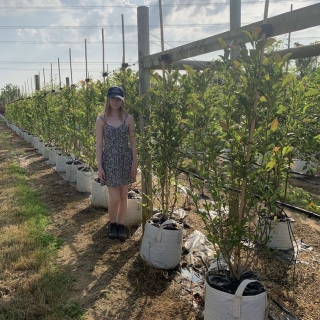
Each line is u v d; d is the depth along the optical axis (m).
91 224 5.14
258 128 2.54
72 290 3.41
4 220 5.27
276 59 2.42
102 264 3.92
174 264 3.71
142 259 3.96
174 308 3.10
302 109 3.95
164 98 3.73
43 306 3.07
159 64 4.03
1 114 40.72
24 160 10.97
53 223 5.24
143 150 4.09
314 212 5.18
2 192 6.98
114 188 4.40
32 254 4.07
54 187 7.36
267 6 2.36
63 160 8.77
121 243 4.47
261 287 2.60
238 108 2.60
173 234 3.67
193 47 3.41
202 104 3.05
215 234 2.78
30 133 15.76
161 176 3.93
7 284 3.47
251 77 2.40
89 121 7.03
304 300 3.21
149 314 3.03
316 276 3.62
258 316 2.50
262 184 2.98
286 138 3.78
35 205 6.04
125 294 3.33
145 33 4.27
